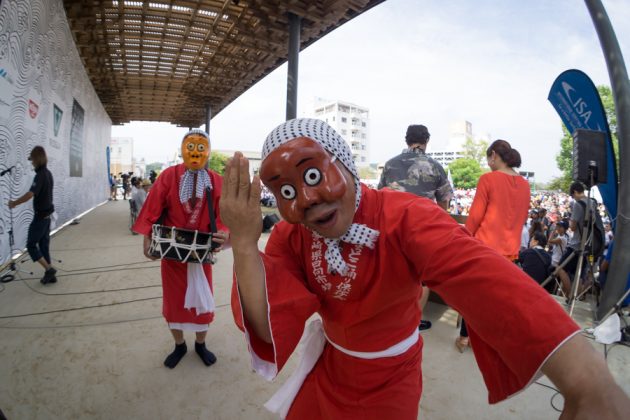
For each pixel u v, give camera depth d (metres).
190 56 9.45
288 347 0.98
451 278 0.86
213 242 2.58
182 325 2.67
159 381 2.52
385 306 1.11
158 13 7.11
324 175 0.89
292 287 1.04
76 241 7.42
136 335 3.21
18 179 5.22
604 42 3.62
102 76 11.41
